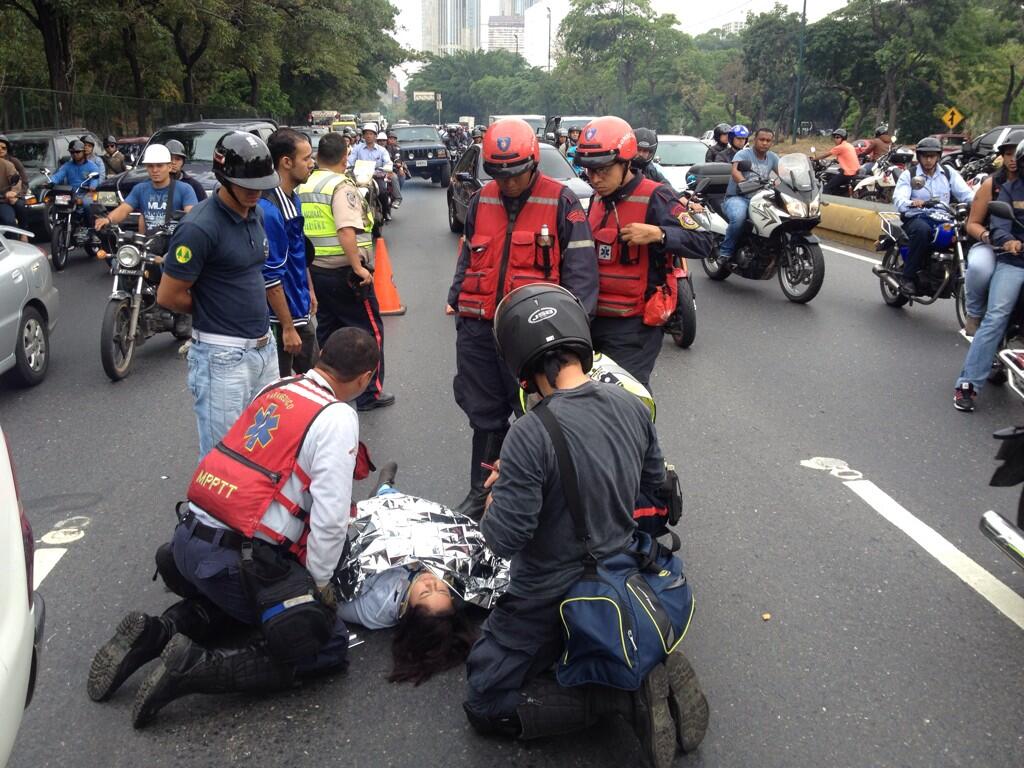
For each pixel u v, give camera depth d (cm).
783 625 378
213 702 332
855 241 1381
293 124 5625
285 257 519
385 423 624
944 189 872
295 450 317
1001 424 616
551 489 275
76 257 1400
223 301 423
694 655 358
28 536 253
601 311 446
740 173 1037
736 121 8412
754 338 852
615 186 430
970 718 321
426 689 338
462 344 457
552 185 427
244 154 398
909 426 613
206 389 429
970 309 657
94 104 2930
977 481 522
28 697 238
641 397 340
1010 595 400
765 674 346
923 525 466
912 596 399
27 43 3048
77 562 439
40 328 748
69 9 2347
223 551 319
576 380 286
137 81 3259
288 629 307
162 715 325
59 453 586
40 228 1518
